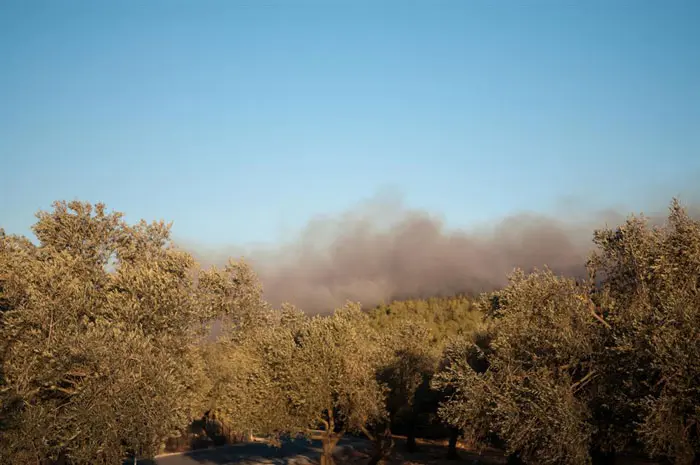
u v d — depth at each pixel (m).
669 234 18.39
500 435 18.31
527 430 17.52
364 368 30.69
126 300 24.08
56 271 23.03
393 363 39.53
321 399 28.83
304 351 29.33
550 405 17.12
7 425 19.03
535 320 19.55
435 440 55.59
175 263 30.61
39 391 20.56
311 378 28.64
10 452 18.81
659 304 17.05
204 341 41.16
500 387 19.06
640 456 22.22
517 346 19.20
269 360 30.09
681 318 15.73
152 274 25.00
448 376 20.75
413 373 40.97
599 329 18.38
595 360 17.91
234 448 54.34
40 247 33.97
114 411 19.83
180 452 51.16
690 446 15.06
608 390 17.33
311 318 32.28
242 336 46.38
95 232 36.12
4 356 20.55
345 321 31.53
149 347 21.72
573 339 17.95
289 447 54.78
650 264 18.48
